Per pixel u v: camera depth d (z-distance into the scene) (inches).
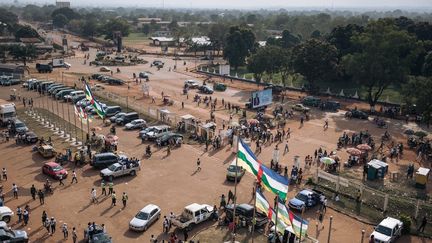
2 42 7608.3
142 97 4018.2
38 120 3120.1
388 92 4613.7
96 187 2039.9
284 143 2805.1
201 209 1707.7
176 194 1989.4
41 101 3695.9
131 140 2765.7
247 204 1754.4
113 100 3799.2
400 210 1894.7
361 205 1940.2
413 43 3710.6
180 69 5885.8
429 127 3275.1
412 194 2103.8
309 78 4397.1
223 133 2748.5
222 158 2484.0
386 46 3612.2
